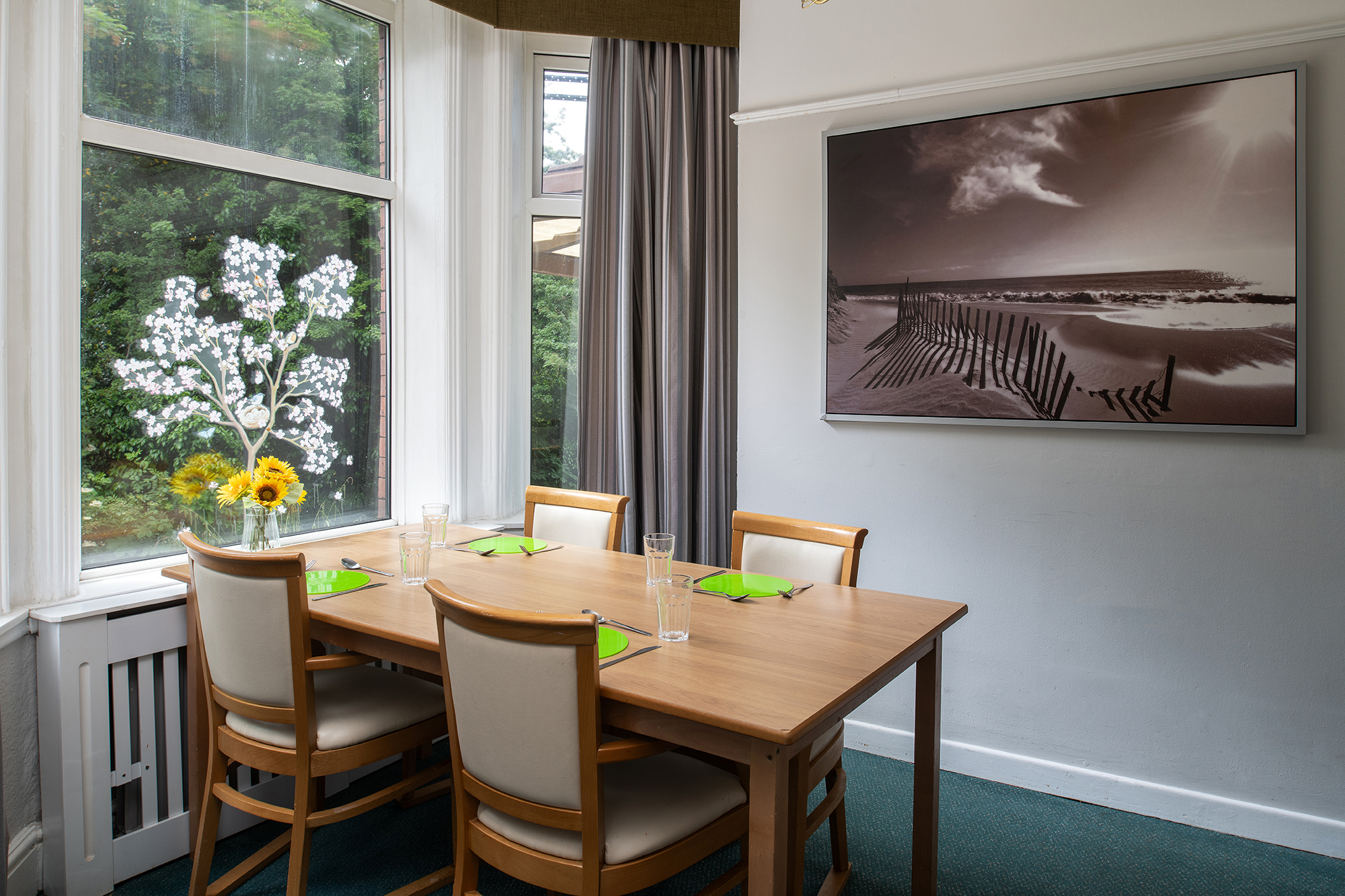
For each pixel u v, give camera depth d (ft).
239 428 9.18
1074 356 8.30
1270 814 7.77
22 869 6.62
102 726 6.91
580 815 4.68
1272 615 7.73
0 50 6.54
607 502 9.25
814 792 8.79
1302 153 7.30
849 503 9.66
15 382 6.94
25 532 6.97
